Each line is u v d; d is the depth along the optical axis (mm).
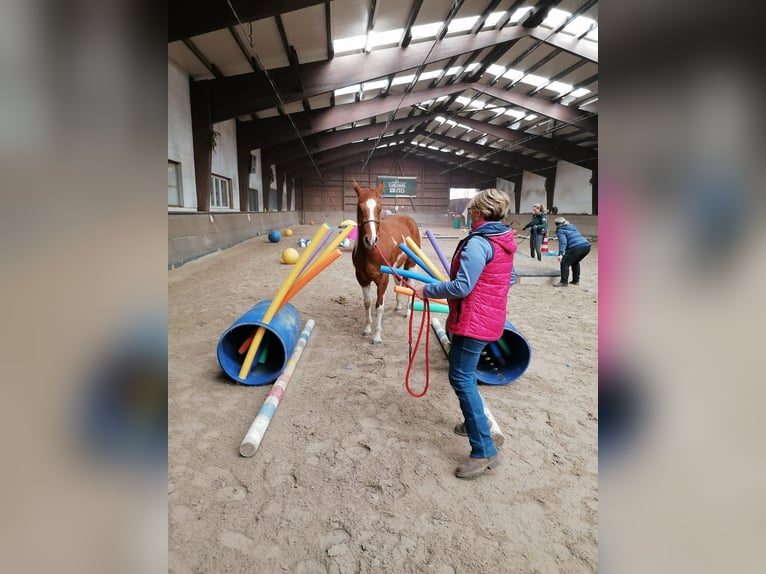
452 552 1656
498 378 3197
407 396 2961
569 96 14211
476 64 13352
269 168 20594
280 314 3371
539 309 5555
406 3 8383
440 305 4047
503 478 2105
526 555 1647
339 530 1759
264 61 9898
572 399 2965
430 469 2162
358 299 5895
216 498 1921
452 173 32219
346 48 10203
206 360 3562
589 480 2102
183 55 9094
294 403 2820
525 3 9547
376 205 3770
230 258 9703
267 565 1582
